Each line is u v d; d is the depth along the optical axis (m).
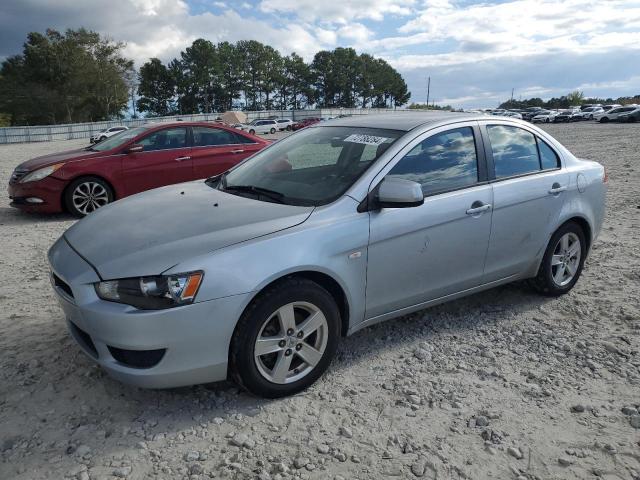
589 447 2.82
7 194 10.97
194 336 2.85
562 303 4.68
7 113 86.69
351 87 128.12
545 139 4.61
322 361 3.31
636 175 11.80
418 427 2.96
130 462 2.66
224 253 2.92
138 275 2.81
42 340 3.89
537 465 2.68
